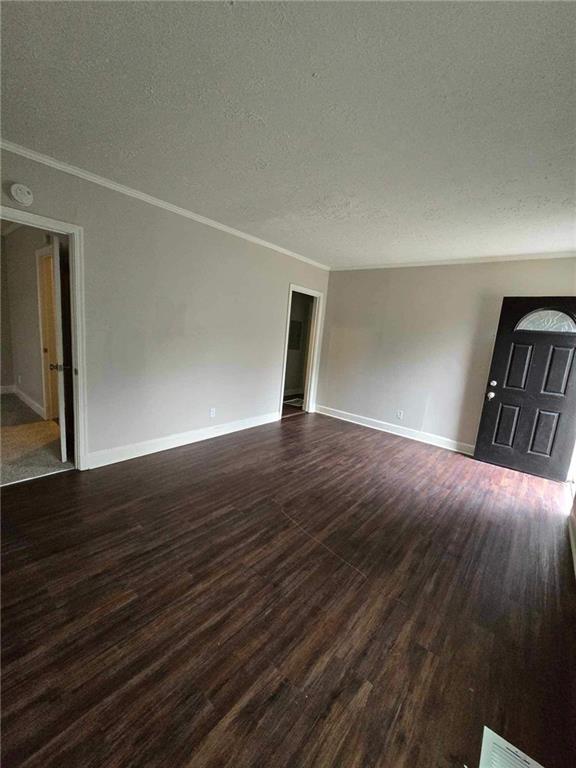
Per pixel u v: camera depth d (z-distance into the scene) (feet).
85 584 5.63
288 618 5.31
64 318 9.48
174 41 4.26
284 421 16.81
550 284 12.12
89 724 3.67
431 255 13.65
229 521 7.86
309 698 4.13
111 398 10.00
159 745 3.54
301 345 24.26
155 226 10.14
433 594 6.07
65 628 4.80
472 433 13.96
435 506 9.37
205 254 11.75
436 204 8.65
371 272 16.42
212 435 13.58
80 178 8.34
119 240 9.39
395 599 5.89
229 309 13.09
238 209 10.30
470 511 9.23
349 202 9.00
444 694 4.31
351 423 17.25
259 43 4.20
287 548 7.06
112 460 10.34
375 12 3.65
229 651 4.66
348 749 3.65
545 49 3.89
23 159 7.39
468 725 3.97
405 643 5.02
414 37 3.92
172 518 7.77
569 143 5.72
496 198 8.05
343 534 7.72
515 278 12.75
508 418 12.59
